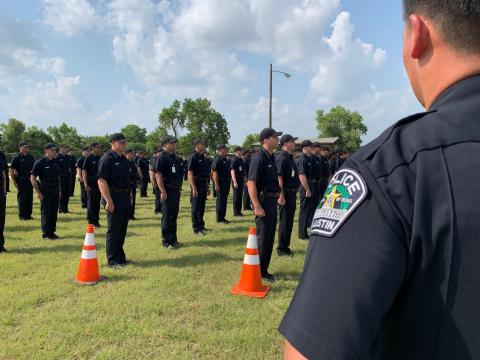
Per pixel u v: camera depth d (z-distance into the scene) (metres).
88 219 8.47
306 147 7.72
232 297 4.11
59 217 9.72
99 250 6.13
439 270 0.55
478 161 0.56
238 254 5.92
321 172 8.56
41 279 4.65
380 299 0.54
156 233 7.73
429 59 0.69
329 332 0.54
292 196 5.93
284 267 5.32
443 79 0.67
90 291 4.23
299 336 0.55
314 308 0.56
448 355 0.55
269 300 4.07
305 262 0.64
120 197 5.25
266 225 4.67
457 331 0.54
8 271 4.93
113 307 3.76
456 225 0.54
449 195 0.56
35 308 3.75
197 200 7.78
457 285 0.54
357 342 0.53
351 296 0.54
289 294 4.27
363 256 0.56
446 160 0.58
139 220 9.43
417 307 0.57
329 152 11.31
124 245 6.53
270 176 4.65
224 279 4.73
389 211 0.58
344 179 0.65
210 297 4.11
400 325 0.59
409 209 0.57
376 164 0.62
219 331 3.31
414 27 0.69
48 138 59.78
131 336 3.20
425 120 0.64
